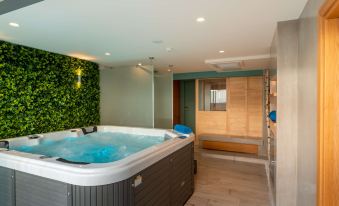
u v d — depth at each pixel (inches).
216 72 207.2
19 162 69.6
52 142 124.9
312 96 62.1
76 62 151.1
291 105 83.1
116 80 172.4
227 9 70.9
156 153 76.5
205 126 225.6
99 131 155.9
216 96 222.4
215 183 126.5
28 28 88.0
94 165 61.2
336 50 50.2
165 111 181.2
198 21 81.1
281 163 84.8
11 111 113.0
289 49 82.5
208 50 127.1
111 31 92.2
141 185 67.7
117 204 60.1
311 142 62.9
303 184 72.4
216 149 205.0
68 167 60.7
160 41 107.7
